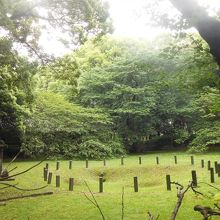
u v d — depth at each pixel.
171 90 29.73
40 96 28.06
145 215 10.33
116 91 29.69
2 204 11.69
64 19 14.72
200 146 26.50
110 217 10.28
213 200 4.66
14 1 13.06
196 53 8.12
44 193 13.82
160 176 19.83
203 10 4.37
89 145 27.36
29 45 15.50
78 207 11.63
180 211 10.41
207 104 14.27
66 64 16.36
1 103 23.06
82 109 29.39
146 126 32.12
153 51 25.64
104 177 21.58
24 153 27.06
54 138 27.89
